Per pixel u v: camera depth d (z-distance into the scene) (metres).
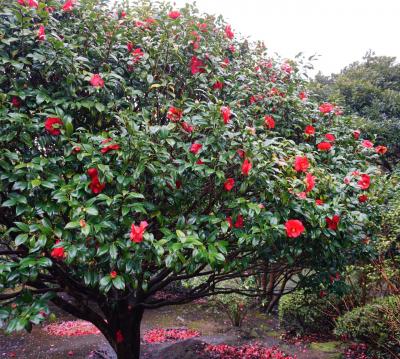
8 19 2.58
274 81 3.80
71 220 2.03
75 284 2.98
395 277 4.70
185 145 2.41
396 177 4.50
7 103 2.32
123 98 2.75
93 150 2.22
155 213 2.37
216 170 2.36
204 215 2.45
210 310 7.94
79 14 2.91
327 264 3.23
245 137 2.42
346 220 2.71
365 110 8.99
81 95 2.74
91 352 5.57
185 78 3.21
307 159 2.73
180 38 3.14
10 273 1.93
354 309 4.64
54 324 7.05
